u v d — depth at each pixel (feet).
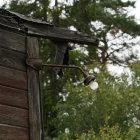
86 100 73.31
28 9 83.05
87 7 84.58
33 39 21.11
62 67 21.50
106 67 83.15
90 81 21.74
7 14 19.93
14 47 20.36
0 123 18.84
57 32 21.21
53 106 77.97
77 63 84.17
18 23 20.21
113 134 64.64
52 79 82.69
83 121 72.69
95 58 90.84
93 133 65.72
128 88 74.49
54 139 72.33
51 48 82.58
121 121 72.54
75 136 72.59
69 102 74.28
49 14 82.07
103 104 72.59
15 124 19.30
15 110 19.49
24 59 20.58
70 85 75.92
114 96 72.79
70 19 82.74
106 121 65.72
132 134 67.21
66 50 22.03
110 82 75.82
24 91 20.10
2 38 20.04
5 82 19.58
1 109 19.06
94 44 22.15
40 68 20.70
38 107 20.31
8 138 18.89
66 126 74.08
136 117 73.26
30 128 19.74
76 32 21.71
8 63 19.94
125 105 73.05
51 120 79.10
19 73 20.18
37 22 20.54
